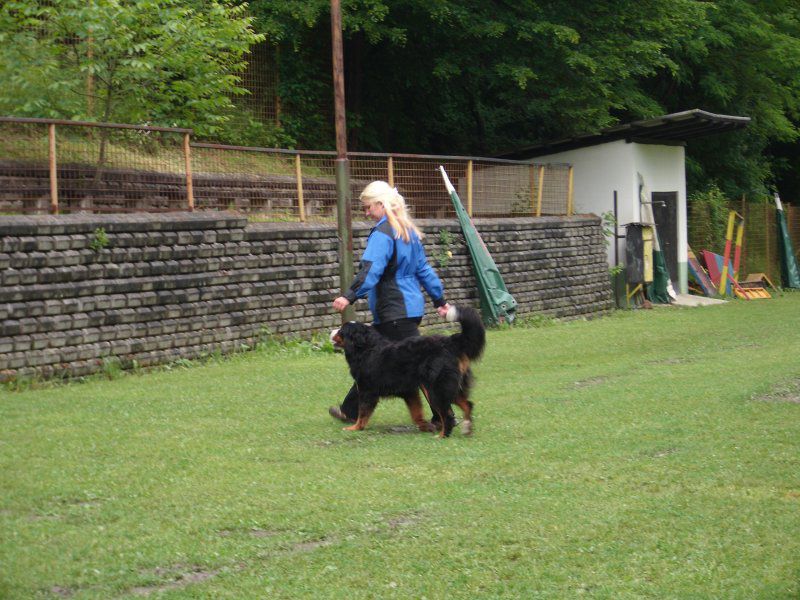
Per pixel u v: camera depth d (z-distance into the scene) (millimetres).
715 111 31234
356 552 4836
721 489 6000
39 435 7406
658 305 23016
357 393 8156
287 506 5586
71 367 10672
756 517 5402
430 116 27453
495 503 5691
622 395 9633
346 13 20844
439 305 8359
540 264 19391
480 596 4309
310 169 15781
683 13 24266
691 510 5543
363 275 7840
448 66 22516
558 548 4910
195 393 9703
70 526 5191
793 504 5668
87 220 11086
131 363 11359
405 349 7723
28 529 5105
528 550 4883
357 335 7871
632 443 7320
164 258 11961
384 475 6340
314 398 9500
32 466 6418
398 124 26531
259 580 4445
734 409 8719
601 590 4359
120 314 11281
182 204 12977
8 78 14516
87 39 14625
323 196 15453
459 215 17562
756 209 29328
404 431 7992
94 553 4754
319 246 14336
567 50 21859
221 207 13602
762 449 7074
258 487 5988
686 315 20641
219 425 8039
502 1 22578
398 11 22344
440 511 5535
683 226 24844
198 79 15758
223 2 18031
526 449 7145
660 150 23984
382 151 25781
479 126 27984
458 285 17469
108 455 6824
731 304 23703
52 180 11484
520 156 24500
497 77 23312
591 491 5961
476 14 22141
